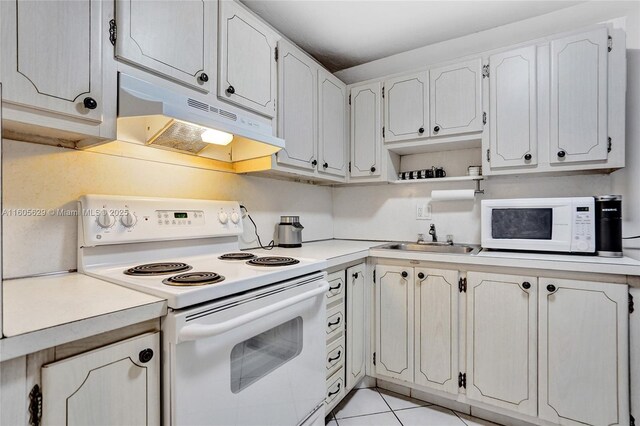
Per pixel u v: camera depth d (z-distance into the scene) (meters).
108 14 1.01
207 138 1.42
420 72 2.06
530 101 1.74
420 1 1.75
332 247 2.04
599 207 1.57
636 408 1.32
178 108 1.07
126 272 1.10
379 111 2.22
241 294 1.00
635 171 1.60
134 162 1.37
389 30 2.03
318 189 2.55
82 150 1.21
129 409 0.76
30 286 0.96
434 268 1.77
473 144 2.05
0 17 0.79
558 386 1.46
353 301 1.83
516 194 2.04
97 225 1.17
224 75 1.38
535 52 1.73
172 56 1.18
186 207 1.48
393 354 1.89
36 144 1.09
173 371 0.81
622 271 1.34
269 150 1.60
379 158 2.22
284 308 1.11
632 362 1.34
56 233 1.13
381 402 1.88
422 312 1.80
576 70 1.64
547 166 1.71
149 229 1.31
